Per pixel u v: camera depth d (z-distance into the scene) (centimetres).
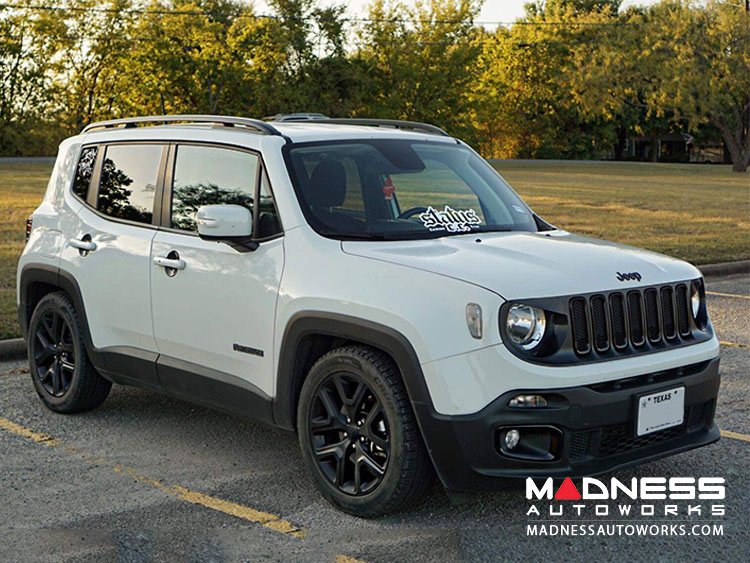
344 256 447
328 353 445
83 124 7050
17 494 473
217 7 6656
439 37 7262
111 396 659
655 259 466
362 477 440
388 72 7294
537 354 398
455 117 7469
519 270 418
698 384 443
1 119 6781
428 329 404
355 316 426
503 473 397
